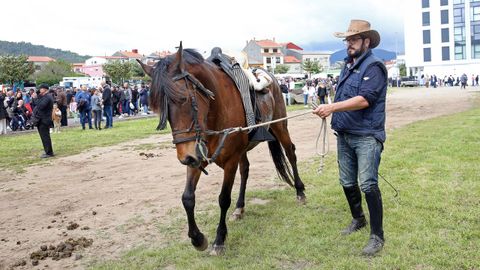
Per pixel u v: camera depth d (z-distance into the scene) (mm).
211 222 5688
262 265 4293
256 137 5309
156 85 4023
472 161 7848
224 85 4805
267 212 5859
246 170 5922
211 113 4461
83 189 8094
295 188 6484
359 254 4418
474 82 56500
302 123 17781
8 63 54969
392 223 5102
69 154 12516
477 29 67062
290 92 29000
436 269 3994
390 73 77000
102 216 6309
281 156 6359
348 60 4656
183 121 3998
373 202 4434
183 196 4410
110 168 10094
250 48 107625
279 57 107062
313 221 5391
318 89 25281
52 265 4695
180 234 5391
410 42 72688
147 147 13211
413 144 9992
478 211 5285
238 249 4750
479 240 4500
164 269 4438
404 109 21422
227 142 4684
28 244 5383
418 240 4574
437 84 60188
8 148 14031
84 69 119938
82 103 18844
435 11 69688
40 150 13500
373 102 4324
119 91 25125
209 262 4449
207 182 7879
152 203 6785
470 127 12320
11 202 7453
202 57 4598
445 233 4766
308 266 4250
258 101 5449
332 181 7211
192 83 4180
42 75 74438
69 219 6281
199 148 4031
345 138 4586
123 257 4770
